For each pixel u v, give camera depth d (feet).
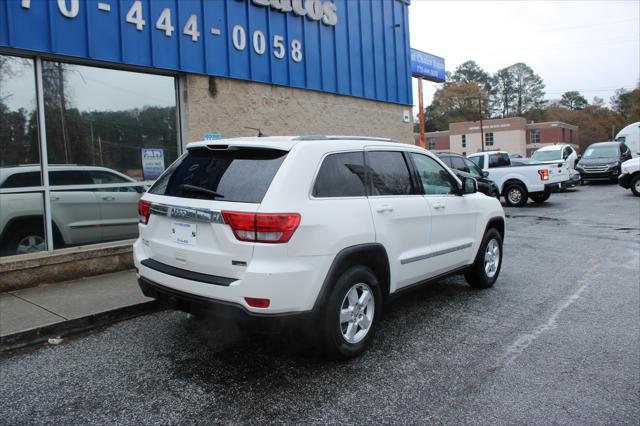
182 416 10.85
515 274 23.71
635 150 87.04
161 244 13.50
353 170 14.07
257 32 28.81
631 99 256.11
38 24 20.07
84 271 21.43
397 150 16.19
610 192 65.16
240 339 15.33
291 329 12.23
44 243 20.98
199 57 25.81
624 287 21.17
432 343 15.01
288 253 11.71
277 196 11.81
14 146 20.13
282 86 30.58
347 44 35.45
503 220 21.76
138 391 12.01
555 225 39.63
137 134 24.22
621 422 10.60
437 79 64.95
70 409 11.18
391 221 14.65
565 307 18.51
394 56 40.29
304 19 31.91
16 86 20.16
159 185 14.53
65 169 21.65
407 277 15.62
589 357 13.94
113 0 22.31
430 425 10.51
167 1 24.27
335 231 12.62
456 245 18.16
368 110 37.73
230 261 11.82
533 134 276.62
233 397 11.71
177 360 13.80
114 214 23.39
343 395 11.80
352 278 13.21
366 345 14.07
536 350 14.44
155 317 17.52
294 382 12.45
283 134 30.76
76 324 16.08
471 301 19.33
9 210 19.99
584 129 336.90
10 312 16.75
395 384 12.35
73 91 21.91
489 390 12.04
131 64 23.03
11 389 12.15
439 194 17.65
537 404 11.36
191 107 25.73
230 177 12.67
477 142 275.80
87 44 21.52
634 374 12.87
